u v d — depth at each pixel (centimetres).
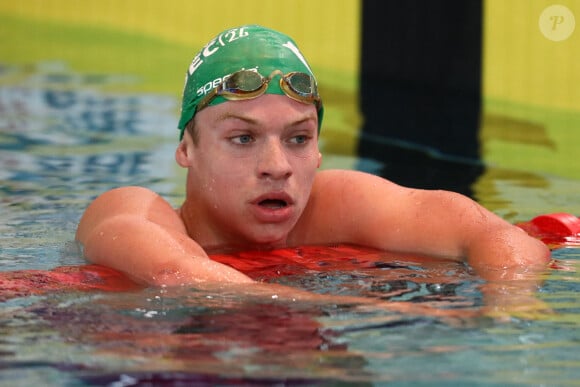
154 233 826
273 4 2370
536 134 1731
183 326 642
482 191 1292
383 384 531
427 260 863
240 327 637
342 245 938
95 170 1420
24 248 936
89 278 786
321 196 965
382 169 1459
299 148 873
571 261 849
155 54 2425
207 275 762
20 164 1454
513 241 845
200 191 904
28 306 696
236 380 536
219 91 863
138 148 1578
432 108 1964
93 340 613
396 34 2205
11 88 2067
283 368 556
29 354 588
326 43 2300
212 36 2473
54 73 2234
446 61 2128
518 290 736
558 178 1391
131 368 559
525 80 1997
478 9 2070
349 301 702
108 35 2598
